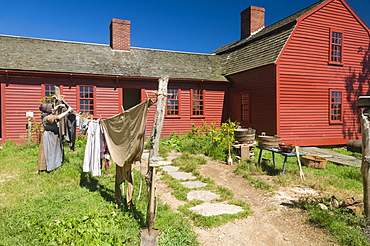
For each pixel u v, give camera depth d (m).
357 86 14.67
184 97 16.06
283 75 12.66
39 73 12.62
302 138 13.12
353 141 12.77
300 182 6.77
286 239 3.87
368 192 4.36
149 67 16.16
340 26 14.15
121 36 17.44
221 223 4.30
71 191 5.61
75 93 13.69
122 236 3.75
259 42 15.75
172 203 5.30
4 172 7.20
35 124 12.17
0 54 13.12
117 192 5.14
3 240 3.46
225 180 7.11
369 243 3.62
